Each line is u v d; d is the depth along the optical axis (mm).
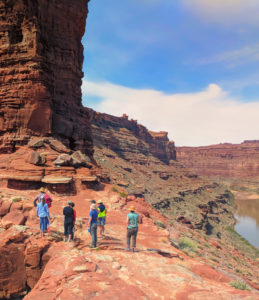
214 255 23078
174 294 6203
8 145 22391
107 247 9461
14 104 23281
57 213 13781
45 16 27000
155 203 78188
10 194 15719
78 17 30188
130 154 145500
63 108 28375
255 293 6734
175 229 27578
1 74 23688
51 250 9023
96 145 118000
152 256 9297
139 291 6082
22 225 11203
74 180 19531
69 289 5707
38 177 18141
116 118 164625
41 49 24531
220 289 6977
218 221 92625
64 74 29047
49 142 22734
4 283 9109
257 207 138250
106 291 5793
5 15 24406
